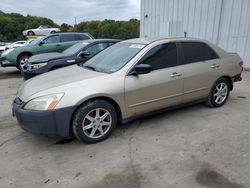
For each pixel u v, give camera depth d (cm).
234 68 506
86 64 445
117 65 388
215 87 484
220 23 1025
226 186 261
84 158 321
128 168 296
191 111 480
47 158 323
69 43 1031
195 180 271
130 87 368
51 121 322
